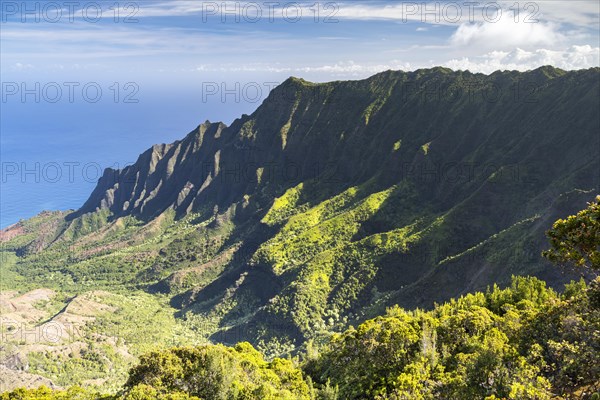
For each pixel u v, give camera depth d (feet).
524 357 190.60
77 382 608.60
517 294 330.54
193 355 219.82
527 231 570.05
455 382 183.52
